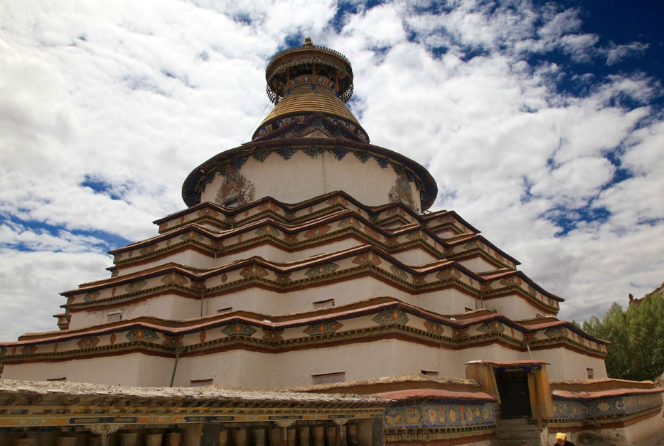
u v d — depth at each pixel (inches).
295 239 761.6
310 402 306.2
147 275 700.7
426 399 393.7
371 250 620.1
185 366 588.4
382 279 631.8
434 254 782.5
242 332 557.9
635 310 1342.3
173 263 712.4
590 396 592.1
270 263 673.0
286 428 301.7
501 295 727.1
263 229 741.9
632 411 625.6
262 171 908.6
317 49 1122.7
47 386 214.2
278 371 575.5
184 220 872.3
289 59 1136.8
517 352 647.1
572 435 554.6
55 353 642.2
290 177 895.1
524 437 477.7
